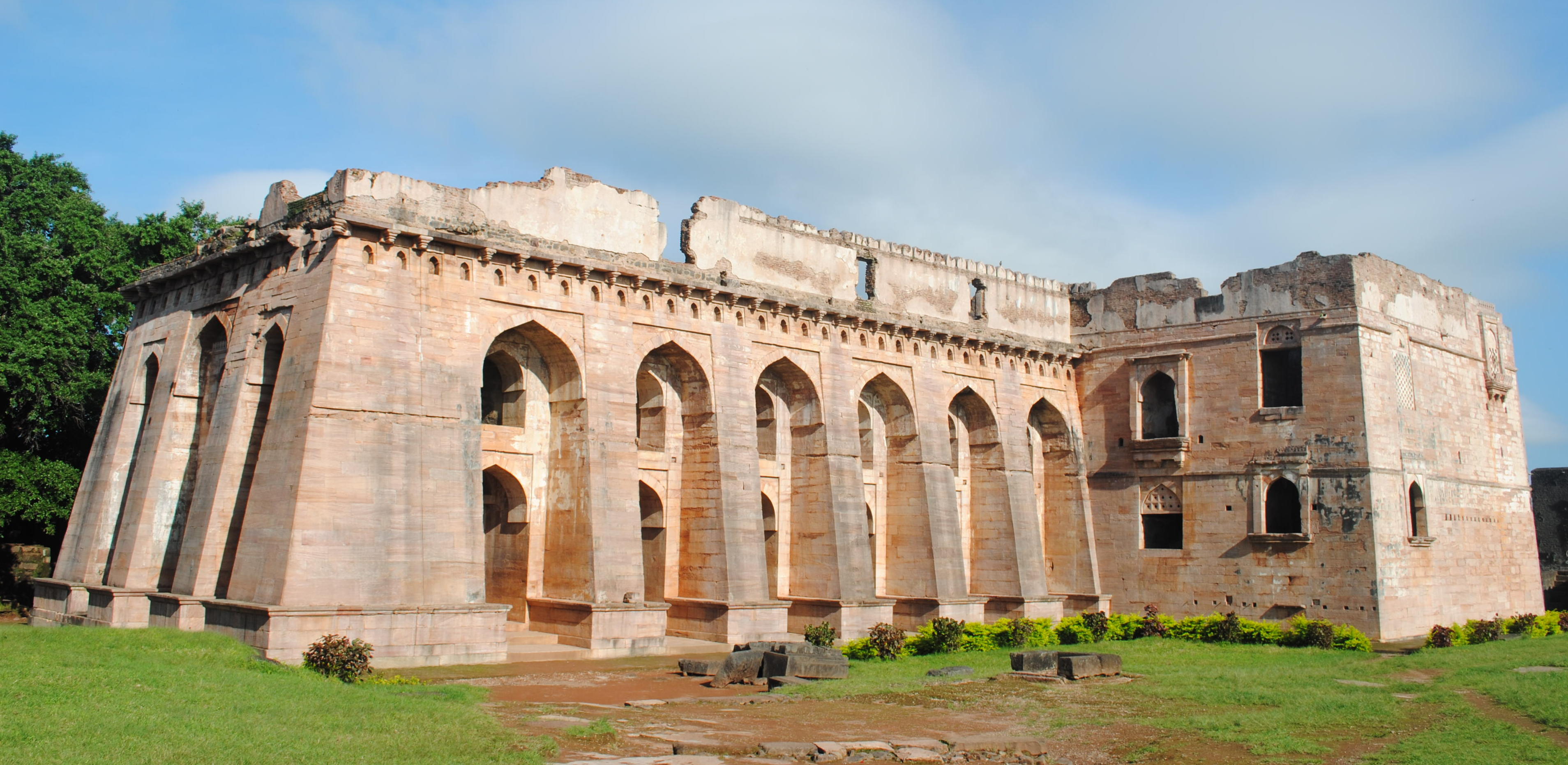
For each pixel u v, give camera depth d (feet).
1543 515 191.01
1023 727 63.77
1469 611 138.82
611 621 96.99
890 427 133.49
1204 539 135.85
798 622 120.47
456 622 88.02
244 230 104.27
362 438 87.30
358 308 89.10
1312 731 63.77
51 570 140.05
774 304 118.62
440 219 95.04
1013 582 135.95
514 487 102.94
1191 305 140.77
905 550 130.21
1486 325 154.61
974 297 143.23
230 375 96.68
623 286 106.42
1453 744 59.31
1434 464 136.98
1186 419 139.03
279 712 54.03
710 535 110.11
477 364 95.25
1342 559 125.49
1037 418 149.69
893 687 77.46
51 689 53.16
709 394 112.37
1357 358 127.03
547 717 61.21
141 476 104.58
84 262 136.77
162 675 59.82
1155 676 86.84
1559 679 79.10
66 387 128.88
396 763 46.96
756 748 54.85
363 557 85.40
